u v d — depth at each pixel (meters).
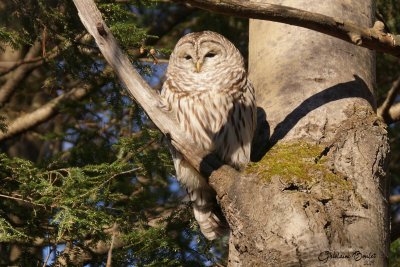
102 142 14.07
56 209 11.23
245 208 7.52
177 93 10.41
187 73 10.62
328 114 8.47
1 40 12.43
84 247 11.18
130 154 11.89
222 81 10.25
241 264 7.41
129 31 11.83
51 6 12.63
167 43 17.44
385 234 7.52
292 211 7.18
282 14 7.71
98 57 13.01
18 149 18.03
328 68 8.99
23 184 10.95
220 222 10.36
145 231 11.16
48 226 11.26
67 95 15.62
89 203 11.06
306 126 8.41
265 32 9.72
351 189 7.54
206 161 8.18
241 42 16.19
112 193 11.52
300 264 6.95
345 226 7.24
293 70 9.11
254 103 9.72
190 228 11.48
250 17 7.70
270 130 8.77
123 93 12.91
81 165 12.98
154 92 8.52
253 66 9.83
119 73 8.51
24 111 17.33
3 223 10.75
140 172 12.19
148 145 11.99
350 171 7.80
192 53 10.93
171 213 11.82
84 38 12.93
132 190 12.43
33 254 11.36
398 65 16.19
